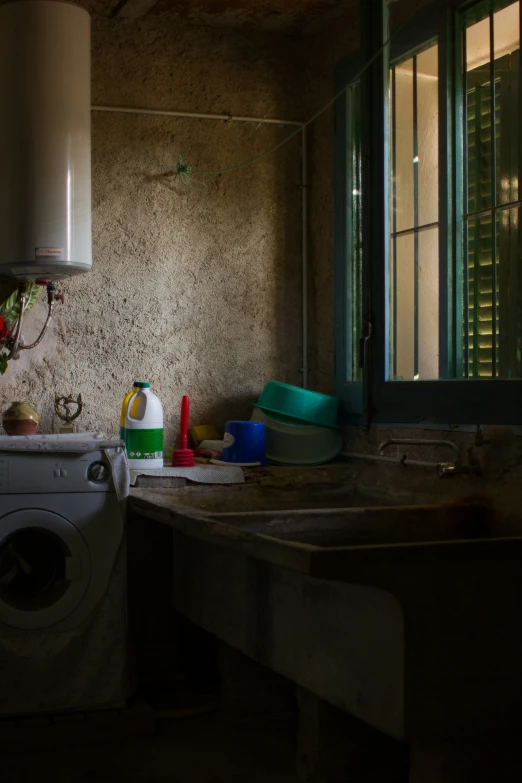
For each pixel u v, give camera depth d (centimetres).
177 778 254
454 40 279
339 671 190
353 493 317
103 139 351
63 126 301
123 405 329
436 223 288
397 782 223
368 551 170
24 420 314
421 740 173
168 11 351
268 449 342
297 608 206
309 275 383
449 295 279
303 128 381
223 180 371
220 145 370
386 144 307
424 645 174
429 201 292
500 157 264
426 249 294
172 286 362
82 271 313
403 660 172
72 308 346
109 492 295
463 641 178
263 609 223
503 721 181
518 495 240
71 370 345
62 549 293
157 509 261
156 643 341
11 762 267
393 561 173
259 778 253
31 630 287
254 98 375
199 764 265
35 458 290
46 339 342
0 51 300
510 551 182
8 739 276
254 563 228
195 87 365
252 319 376
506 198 262
